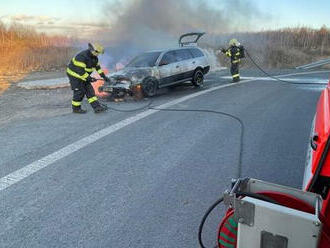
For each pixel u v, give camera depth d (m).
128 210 3.44
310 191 2.05
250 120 6.88
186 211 3.38
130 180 4.16
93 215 3.37
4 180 4.29
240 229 1.98
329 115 2.33
